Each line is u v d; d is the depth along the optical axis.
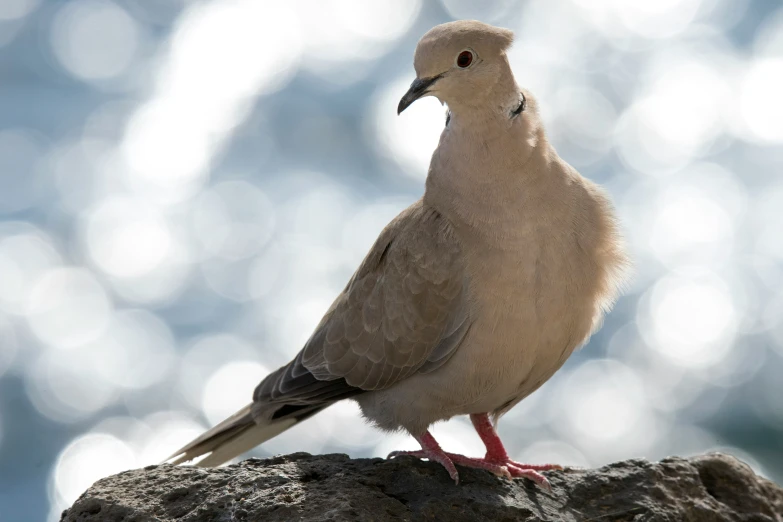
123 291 18.12
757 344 16.98
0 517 14.42
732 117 22.52
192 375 16.47
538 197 7.07
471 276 7.16
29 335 17.12
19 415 15.77
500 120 7.11
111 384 16.36
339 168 21.36
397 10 26.09
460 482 7.22
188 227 19.69
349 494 6.84
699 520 7.36
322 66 24.62
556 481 7.40
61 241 19.30
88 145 22.09
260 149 21.98
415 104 22.39
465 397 7.44
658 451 15.33
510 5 26.59
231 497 6.90
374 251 7.79
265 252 18.92
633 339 17.22
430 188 7.48
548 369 7.56
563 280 7.14
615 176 21.19
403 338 7.47
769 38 24.92
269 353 16.80
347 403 15.12
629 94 23.50
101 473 14.95
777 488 7.81
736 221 19.59
